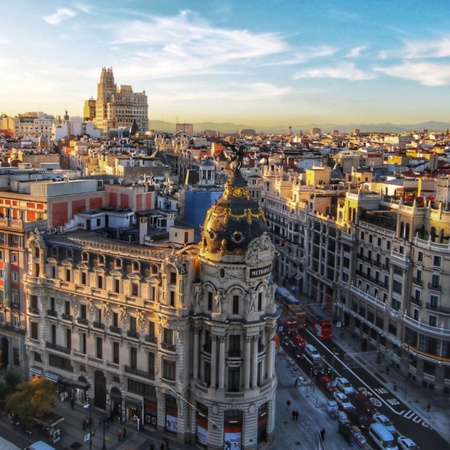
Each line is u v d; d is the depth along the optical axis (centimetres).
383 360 12738
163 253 9525
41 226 11419
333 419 10300
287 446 9412
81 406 10475
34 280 10688
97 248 10175
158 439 9512
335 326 14762
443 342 11262
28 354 11044
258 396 9119
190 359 9388
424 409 10831
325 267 15912
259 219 9244
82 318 10319
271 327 9244
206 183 17125
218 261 8931
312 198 16825
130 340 9744
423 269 11594
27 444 9331
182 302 9100
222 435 9112
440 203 11619
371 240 13662
